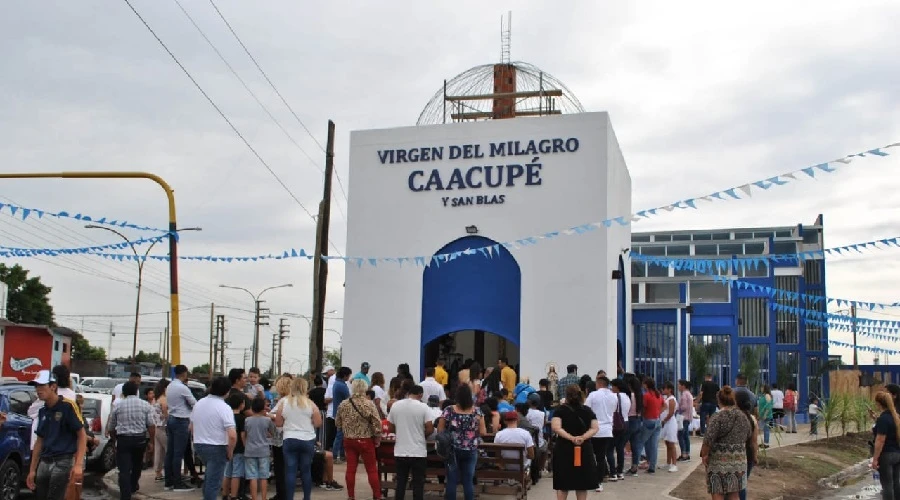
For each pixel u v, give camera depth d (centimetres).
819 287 4228
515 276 2138
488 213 2167
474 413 1132
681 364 3053
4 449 1202
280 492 1196
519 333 2108
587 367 2053
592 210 2108
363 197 2253
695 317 3722
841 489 1667
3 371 4281
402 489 1122
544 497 1302
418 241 2206
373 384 1563
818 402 2575
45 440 936
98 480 1570
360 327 2208
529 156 2159
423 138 2234
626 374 1555
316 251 1967
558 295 2094
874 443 1269
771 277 4169
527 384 1742
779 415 2730
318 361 1922
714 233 4488
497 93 2394
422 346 2172
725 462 1031
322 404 1636
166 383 1463
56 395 947
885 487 1241
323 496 1286
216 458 1083
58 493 930
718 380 3638
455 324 2156
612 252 2192
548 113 2403
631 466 1562
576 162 2130
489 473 1230
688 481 1462
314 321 1938
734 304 3697
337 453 1659
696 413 2402
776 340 4116
